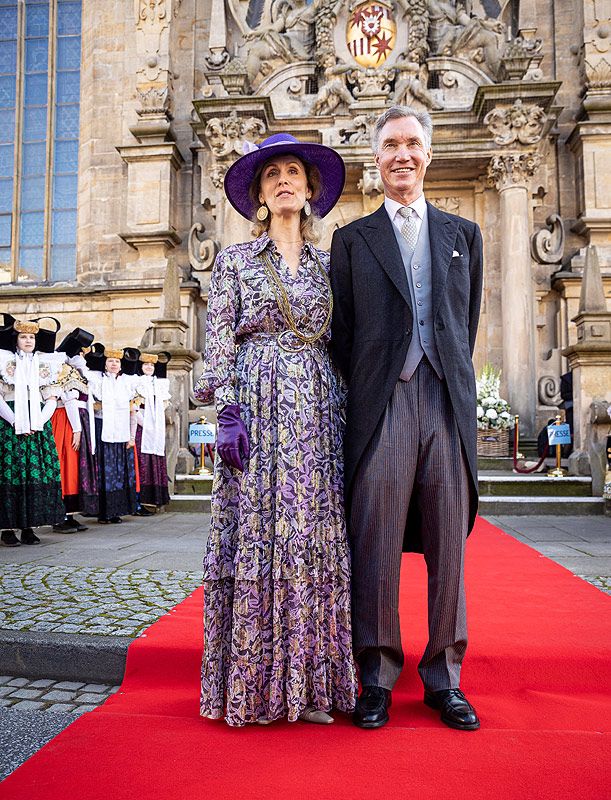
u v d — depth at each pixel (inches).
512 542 219.1
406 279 89.8
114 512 278.7
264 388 88.4
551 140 530.3
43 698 103.7
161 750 77.8
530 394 469.4
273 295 89.7
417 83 506.3
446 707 85.7
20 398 220.5
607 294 493.0
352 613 89.9
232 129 495.2
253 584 83.7
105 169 577.0
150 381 315.0
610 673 101.0
